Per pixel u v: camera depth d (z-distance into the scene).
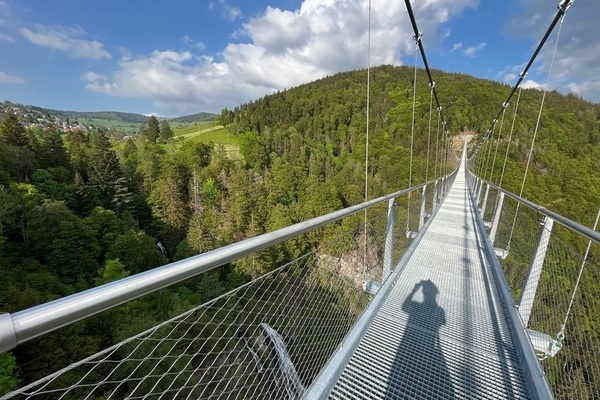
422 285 2.37
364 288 1.83
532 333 1.67
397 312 1.96
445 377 1.42
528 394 1.33
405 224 3.18
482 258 3.01
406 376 1.42
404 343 1.65
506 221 3.27
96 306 0.44
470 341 1.69
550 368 1.51
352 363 1.48
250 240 0.74
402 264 2.67
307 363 1.23
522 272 2.32
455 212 5.62
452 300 2.14
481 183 6.45
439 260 2.94
